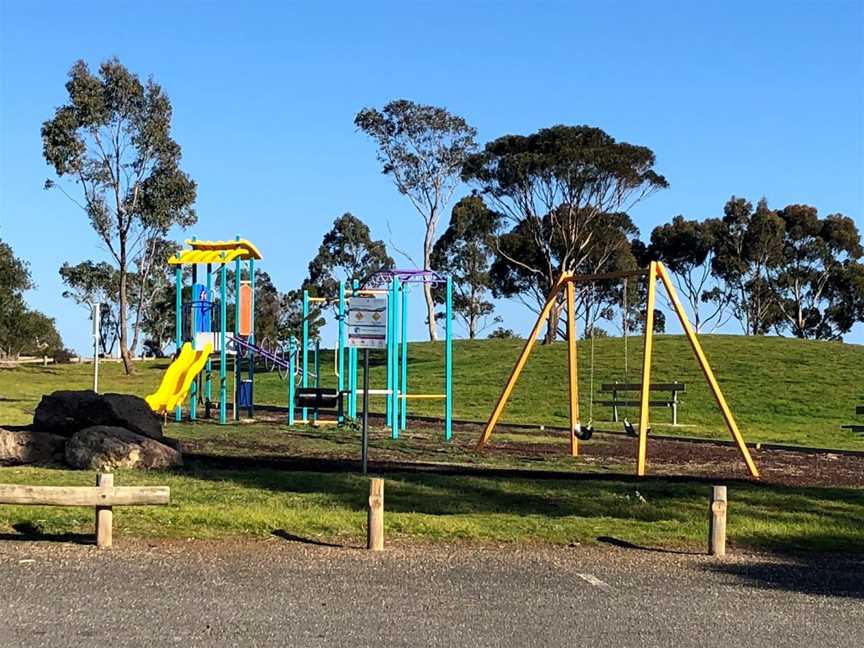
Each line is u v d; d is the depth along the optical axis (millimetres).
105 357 75188
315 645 6492
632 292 66625
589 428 20609
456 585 8406
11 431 15773
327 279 74812
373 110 58688
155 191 52719
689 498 13359
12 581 8109
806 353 45812
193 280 28719
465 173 55062
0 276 75375
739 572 9344
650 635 6992
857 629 7352
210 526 10539
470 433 25359
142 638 6555
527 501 12820
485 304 77438
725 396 36219
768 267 75000
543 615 7469
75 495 9492
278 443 20750
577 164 51750
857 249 74938
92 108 50688
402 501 12477
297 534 10383
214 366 56531
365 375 14820
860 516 12477
